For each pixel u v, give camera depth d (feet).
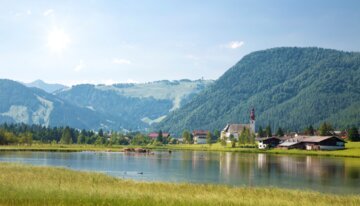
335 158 600.39
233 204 148.36
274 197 174.29
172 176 326.44
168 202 146.51
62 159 503.20
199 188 199.21
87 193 158.81
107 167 403.95
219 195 173.58
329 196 184.24
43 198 145.28
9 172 231.50
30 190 159.22
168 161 506.89
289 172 365.40
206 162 492.95
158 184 210.79
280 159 565.12
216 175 337.11
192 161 510.17
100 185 195.52
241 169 395.55
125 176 321.32
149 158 569.23
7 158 486.79
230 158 586.45
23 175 214.69
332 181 297.33
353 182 291.17
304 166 435.12
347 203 165.89
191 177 320.50
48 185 176.86
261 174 347.15
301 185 273.54
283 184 278.67
